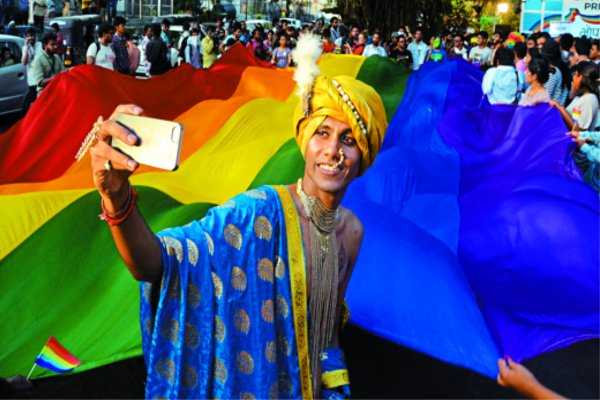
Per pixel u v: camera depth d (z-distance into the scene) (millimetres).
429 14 26531
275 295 1843
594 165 6090
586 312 4215
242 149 5875
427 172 5477
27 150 6355
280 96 7754
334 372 1972
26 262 4402
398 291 3916
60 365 3529
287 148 5734
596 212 4492
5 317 4078
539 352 4066
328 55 8375
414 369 3988
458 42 18250
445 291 3920
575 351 4199
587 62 6820
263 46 16953
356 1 26359
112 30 11898
